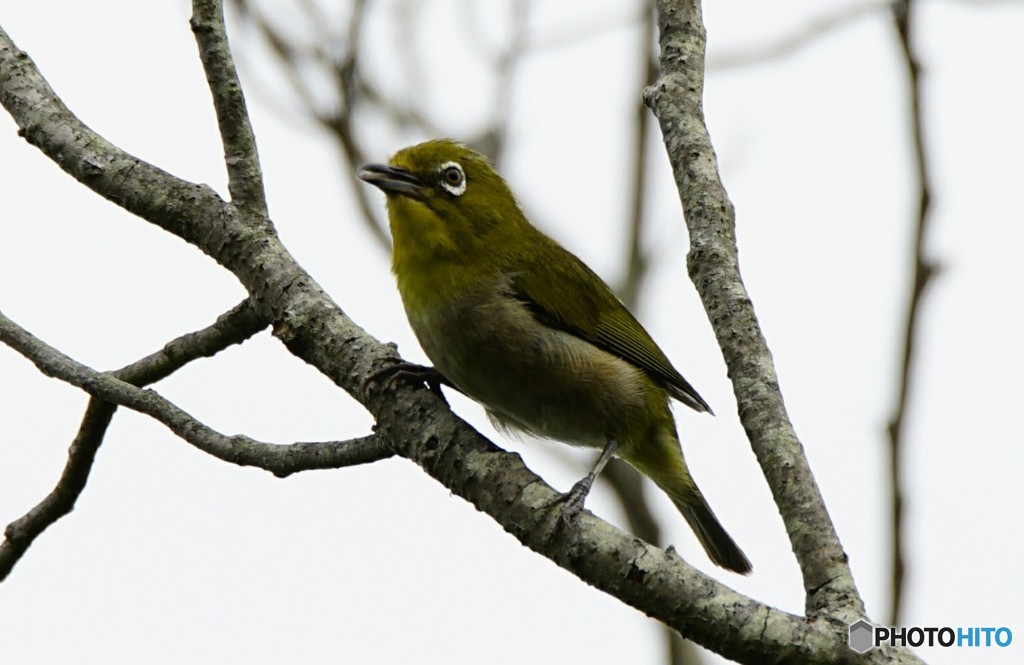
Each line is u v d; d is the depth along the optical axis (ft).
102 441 33.76
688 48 30.66
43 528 34.76
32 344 30.68
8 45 33.94
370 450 30.27
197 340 33.06
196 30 31.58
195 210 32.27
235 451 30.35
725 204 28.73
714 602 24.53
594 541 26.16
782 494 25.14
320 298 31.86
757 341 26.94
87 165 32.53
